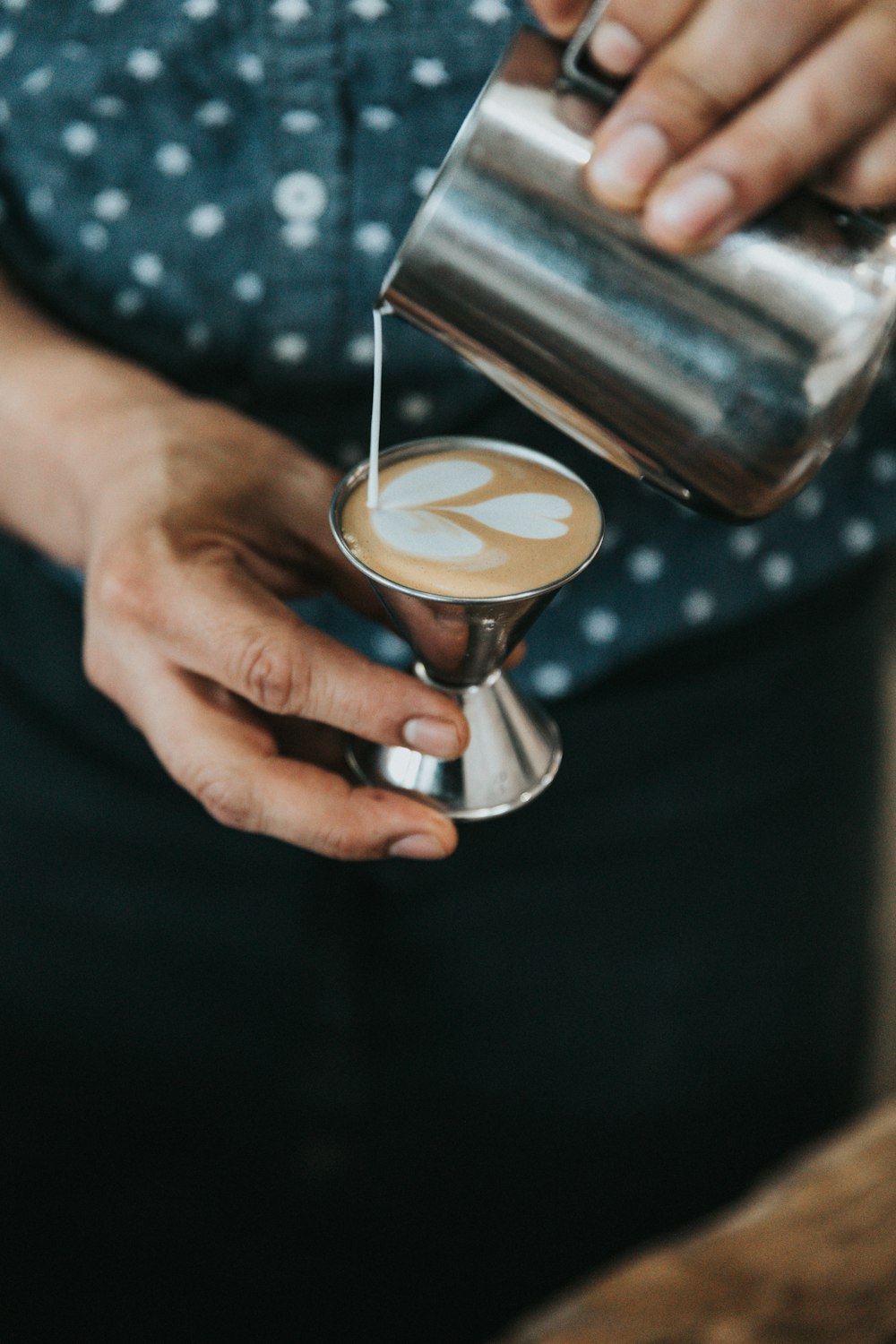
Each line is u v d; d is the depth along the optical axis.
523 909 1.36
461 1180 1.58
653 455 0.78
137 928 1.42
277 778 0.86
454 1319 1.71
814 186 0.69
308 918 1.38
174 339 1.13
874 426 1.17
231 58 0.98
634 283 0.69
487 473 0.93
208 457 0.98
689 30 0.62
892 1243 0.87
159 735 0.90
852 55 0.61
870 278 0.70
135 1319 1.74
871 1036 1.81
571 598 1.19
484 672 0.94
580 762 1.28
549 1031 1.45
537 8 0.68
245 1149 1.60
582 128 0.67
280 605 0.87
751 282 0.69
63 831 1.37
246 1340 1.76
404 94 0.98
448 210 0.69
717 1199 1.56
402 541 0.85
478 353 0.77
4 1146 1.62
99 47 0.99
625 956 1.40
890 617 1.44
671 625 1.21
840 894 1.44
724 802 1.33
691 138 0.64
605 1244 1.61
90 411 1.04
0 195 1.10
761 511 0.79
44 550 1.13
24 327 1.13
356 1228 1.64
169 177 1.05
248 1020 1.48
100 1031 1.52
